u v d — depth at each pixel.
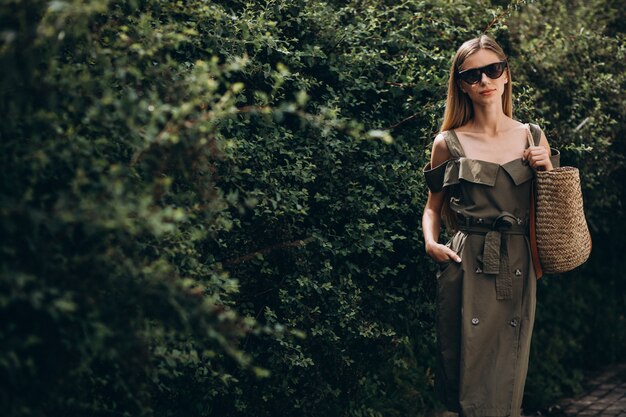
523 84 5.35
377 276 4.39
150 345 2.76
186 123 2.59
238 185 3.89
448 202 4.05
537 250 3.81
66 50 2.84
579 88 5.77
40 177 2.52
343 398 4.52
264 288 4.02
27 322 2.34
